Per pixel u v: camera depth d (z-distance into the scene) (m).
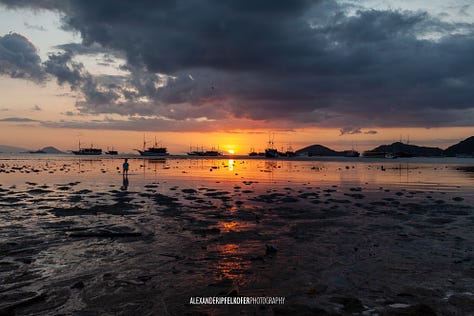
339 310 7.52
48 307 7.70
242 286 8.90
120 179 41.56
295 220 17.28
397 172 62.41
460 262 10.78
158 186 33.34
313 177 48.00
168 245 12.63
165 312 7.49
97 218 17.30
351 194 27.81
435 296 8.30
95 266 10.35
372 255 11.53
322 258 11.21
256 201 23.58
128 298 8.17
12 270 9.94
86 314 7.39
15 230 14.60
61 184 34.34
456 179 45.12
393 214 19.02
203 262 10.79
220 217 17.88
